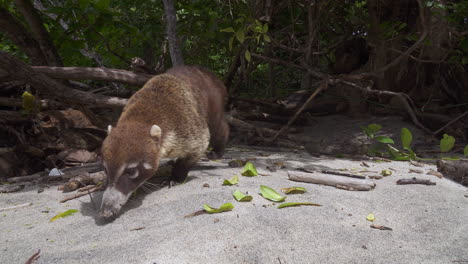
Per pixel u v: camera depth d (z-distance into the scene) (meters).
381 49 1.21
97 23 0.96
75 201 0.58
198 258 0.38
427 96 1.26
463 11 0.92
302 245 0.41
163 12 1.18
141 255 0.39
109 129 0.57
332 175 0.61
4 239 0.45
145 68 0.92
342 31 1.46
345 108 1.34
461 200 0.55
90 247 0.42
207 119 0.74
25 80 0.76
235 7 1.18
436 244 0.41
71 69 0.83
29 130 0.90
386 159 0.85
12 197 0.61
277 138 1.06
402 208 0.51
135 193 0.59
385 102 1.28
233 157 0.87
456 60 1.12
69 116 0.95
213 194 0.55
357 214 0.49
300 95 1.47
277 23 1.23
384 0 1.19
